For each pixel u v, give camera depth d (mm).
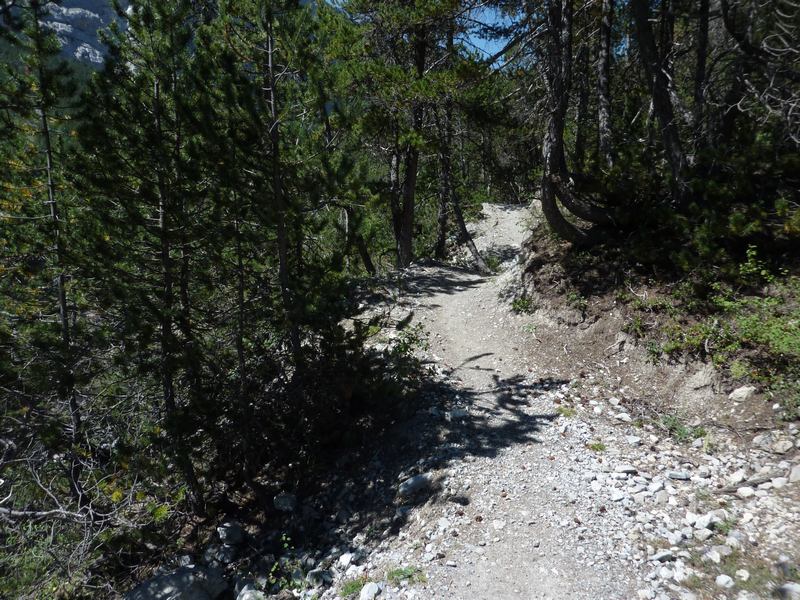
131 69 8781
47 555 8586
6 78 9672
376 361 9680
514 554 6113
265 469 10000
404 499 7844
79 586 8352
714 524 5906
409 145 18109
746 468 6797
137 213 8617
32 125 10188
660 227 10547
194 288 9375
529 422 8797
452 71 14367
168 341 8336
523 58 12953
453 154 23781
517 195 30500
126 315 8461
